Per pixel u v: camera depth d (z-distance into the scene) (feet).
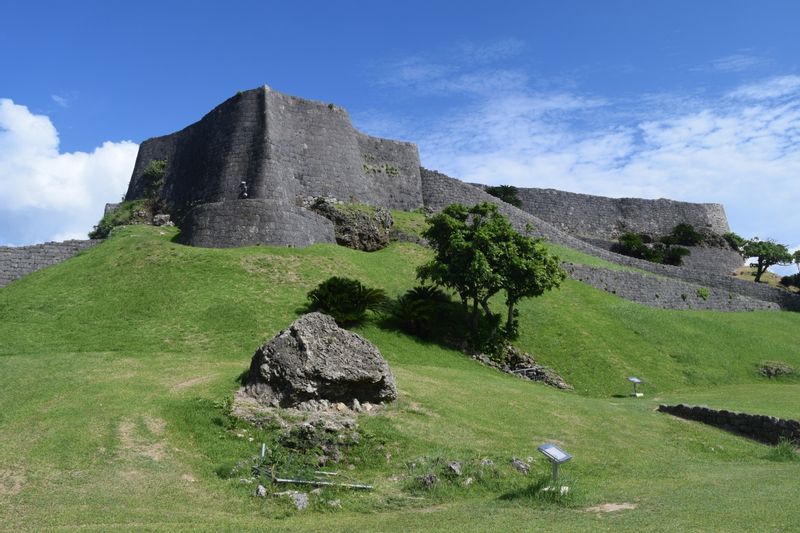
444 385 71.41
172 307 92.22
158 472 43.60
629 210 233.76
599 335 117.19
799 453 58.49
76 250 123.75
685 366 111.65
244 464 45.01
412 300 102.01
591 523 34.37
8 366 68.03
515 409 65.72
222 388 58.80
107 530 33.06
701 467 52.90
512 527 33.96
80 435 48.21
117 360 71.56
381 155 184.44
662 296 155.53
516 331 111.24
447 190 187.93
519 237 108.68
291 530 34.30
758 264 212.84
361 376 57.47
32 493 39.27
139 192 176.45
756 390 97.66
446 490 43.78
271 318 91.35
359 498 41.96
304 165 158.40
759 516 34.04
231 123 156.15
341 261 122.01
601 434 61.41
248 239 122.93
